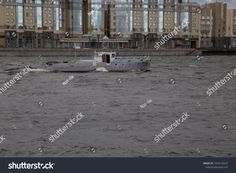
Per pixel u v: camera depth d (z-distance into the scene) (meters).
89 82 106.69
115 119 56.25
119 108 66.38
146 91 90.88
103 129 49.16
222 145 40.94
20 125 51.91
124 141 42.97
